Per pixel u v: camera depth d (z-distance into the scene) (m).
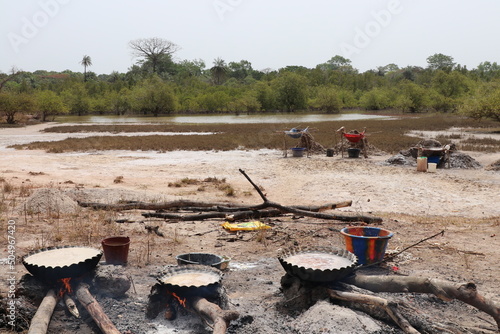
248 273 6.94
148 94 93.38
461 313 5.62
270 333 4.88
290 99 103.81
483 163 21.64
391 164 20.94
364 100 106.88
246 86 128.38
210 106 102.56
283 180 17.20
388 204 13.45
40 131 45.34
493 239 9.19
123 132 42.84
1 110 60.78
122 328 4.89
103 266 5.83
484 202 13.82
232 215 10.05
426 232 9.64
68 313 5.14
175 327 4.99
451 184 16.41
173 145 28.94
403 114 87.12
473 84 100.25
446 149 20.20
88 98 101.38
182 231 9.51
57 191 11.20
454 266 7.36
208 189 15.45
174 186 15.91
